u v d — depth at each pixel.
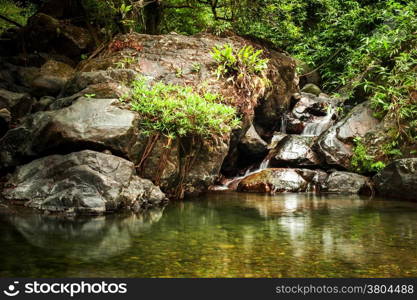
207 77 8.88
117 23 11.02
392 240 4.81
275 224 5.64
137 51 9.23
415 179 7.91
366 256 4.17
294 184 8.95
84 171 6.23
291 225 5.60
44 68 10.36
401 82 9.97
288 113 11.04
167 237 4.85
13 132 7.25
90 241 4.60
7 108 8.77
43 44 11.43
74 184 6.20
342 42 13.91
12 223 5.32
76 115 6.83
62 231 5.02
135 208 6.50
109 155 6.59
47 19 11.41
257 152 9.84
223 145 8.31
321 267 3.83
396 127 9.46
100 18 11.87
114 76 8.03
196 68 8.92
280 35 13.69
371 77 11.08
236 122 8.08
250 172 9.95
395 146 9.41
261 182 8.95
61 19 12.14
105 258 4.00
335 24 13.55
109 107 6.97
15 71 10.61
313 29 15.18
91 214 5.99
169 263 3.89
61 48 11.52
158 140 7.32
